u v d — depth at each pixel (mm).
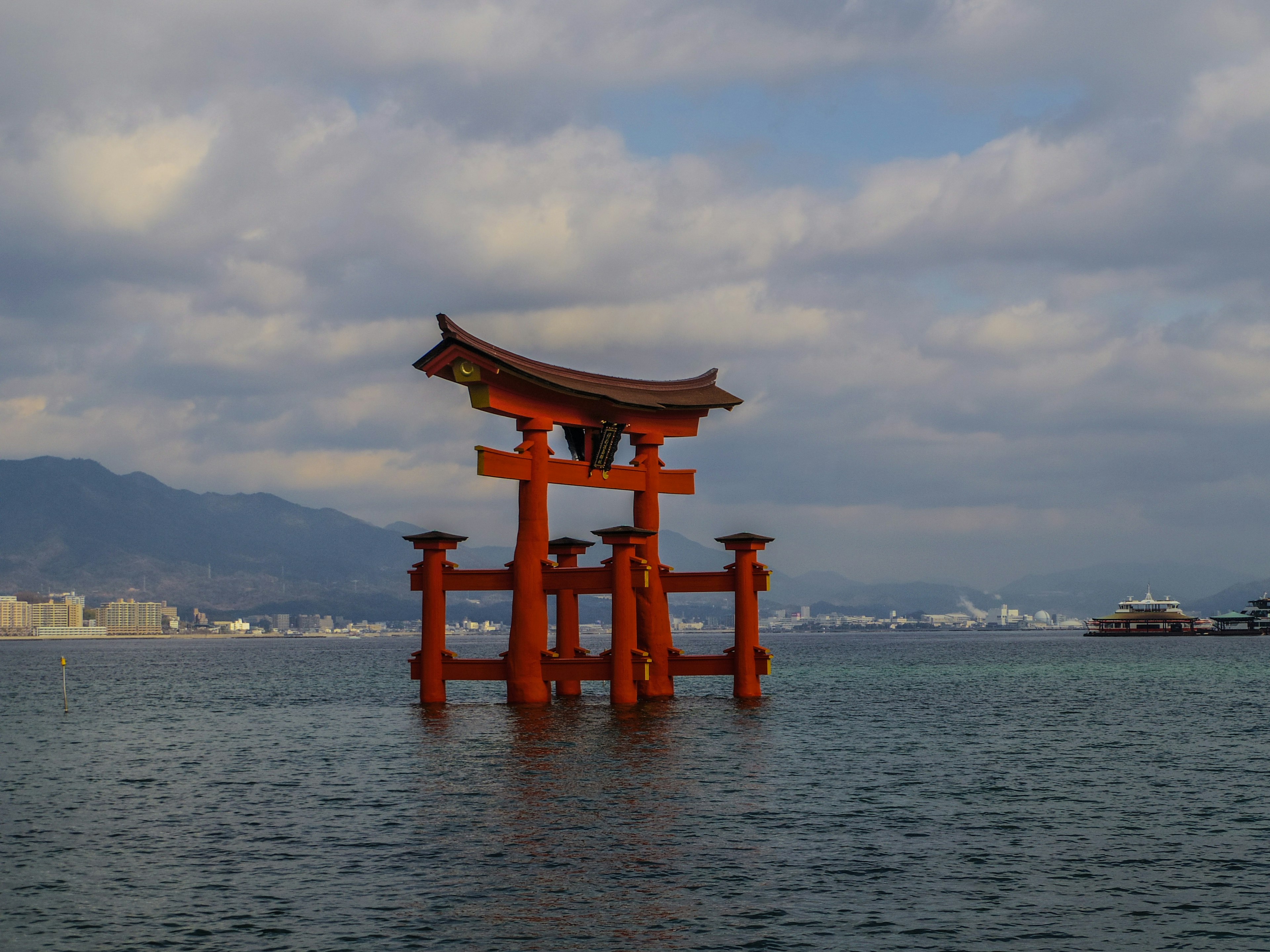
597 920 25203
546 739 53719
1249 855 30875
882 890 27562
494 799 38938
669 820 35406
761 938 24031
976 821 35438
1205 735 60594
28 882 28625
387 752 51344
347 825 35188
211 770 47906
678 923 25062
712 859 30438
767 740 54562
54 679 142125
